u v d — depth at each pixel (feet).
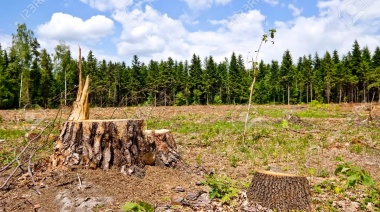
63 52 176.76
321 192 22.44
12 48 164.25
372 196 21.57
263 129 49.80
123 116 72.64
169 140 25.55
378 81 215.51
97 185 19.79
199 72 246.27
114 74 221.46
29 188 19.69
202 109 110.93
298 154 35.17
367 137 45.44
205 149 38.47
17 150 32.89
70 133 21.94
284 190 18.79
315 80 249.14
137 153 22.91
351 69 239.50
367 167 30.30
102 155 21.71
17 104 179.22
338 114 84.94
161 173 23.13
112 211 17.54
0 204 17.90
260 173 19.81
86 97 25.84
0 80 168.66
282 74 245.86
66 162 21.34
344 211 19.45
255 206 18.95
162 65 234.99
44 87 178.50
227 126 57.41
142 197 19.51
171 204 19.08
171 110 103.30
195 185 22.39
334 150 36.81
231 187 22.13
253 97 245.04
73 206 17.83
